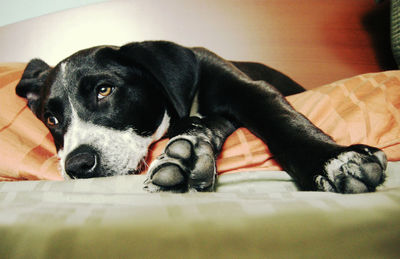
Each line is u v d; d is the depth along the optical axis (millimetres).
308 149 849
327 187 738
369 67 2436
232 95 1236
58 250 363
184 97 1231
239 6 2455
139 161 1150
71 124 1142
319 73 2422
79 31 2445
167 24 2457
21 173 1080
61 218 453
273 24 2459
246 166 986
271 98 1123
